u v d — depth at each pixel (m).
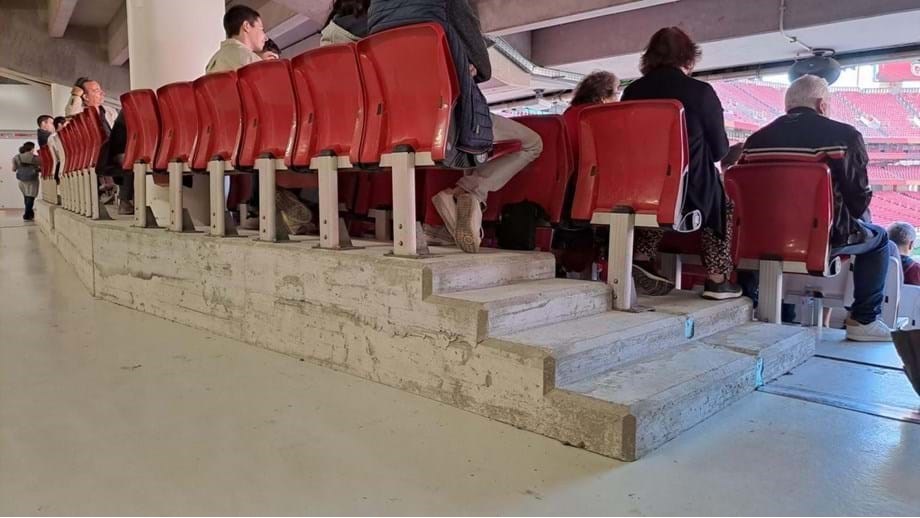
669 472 1.36
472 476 1.33
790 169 2.51
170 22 4.20
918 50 6.30
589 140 2.28
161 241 2.96
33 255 5.73
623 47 7.71
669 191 2.11
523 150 2.32
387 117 2.04
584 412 1.48
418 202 2.74
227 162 2.71
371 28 2.08
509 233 2.49
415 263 1.88
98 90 5.25
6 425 1.59
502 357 1.65
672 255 2.87
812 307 3.01
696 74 8.08
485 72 2.10
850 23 5.73
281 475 1.33
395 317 1.93
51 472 1.33
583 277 2.85
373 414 1.70
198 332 2.70
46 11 10.64
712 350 2.05
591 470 1.37
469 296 1.84
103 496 1.23
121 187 4.59
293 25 8.56
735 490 1.28
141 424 1.61
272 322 2.38
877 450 1.49
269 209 2.48
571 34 8.28
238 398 1.82
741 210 2.67
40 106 17.19
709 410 1.72
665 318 2.09
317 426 1.61
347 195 3.25
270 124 2.50
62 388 1.89
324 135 2.29
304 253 2.23
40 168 9.92
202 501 1.21
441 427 1.62
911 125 18.38
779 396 1.92
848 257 2.84
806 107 2.63
